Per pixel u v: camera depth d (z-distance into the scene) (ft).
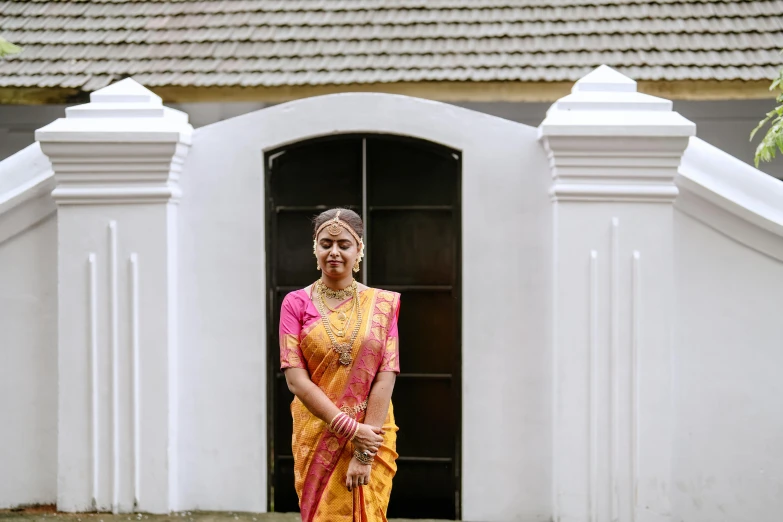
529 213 12.52
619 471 12.08
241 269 12.80
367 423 9.34
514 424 12.54
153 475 12.50
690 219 12.32
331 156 13.00
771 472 12.26
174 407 12.64
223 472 12.80
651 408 12.05
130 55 21.29
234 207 12.80
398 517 12.96
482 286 12.59
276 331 13.06
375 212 13.01
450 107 12.57
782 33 20.70
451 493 12.93
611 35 21.06
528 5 22.31
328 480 9.41
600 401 12.09
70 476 12.58
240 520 12.39
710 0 21.90
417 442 13.00
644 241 12.01
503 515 12.55
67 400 12.56
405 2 22.68
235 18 22.50
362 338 9.35
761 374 12.27
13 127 21.66
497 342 12.57
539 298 12.51
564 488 12.12
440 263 12.94
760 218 11.93
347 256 9.41
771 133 12.67
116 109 12.52
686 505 12.37
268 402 12.94
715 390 12.33
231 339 12.79
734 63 19.71
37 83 20.20
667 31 21.07
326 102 12.67
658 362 12.04
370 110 12.64
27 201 12.81
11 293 12.93
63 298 12.55
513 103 20.70
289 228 13.08
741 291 12.28
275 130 12.75
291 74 20.15
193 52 21.26
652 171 11.92
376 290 9.82
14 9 23.08
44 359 12.94
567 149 11.87
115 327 12.49
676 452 12.36
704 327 12.34
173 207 12.64
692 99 19.48
